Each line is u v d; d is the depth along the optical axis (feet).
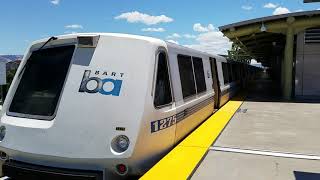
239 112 41.63
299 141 25.07
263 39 77.20
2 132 18.20
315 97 64.13
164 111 19.10
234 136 26.45
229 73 57.77
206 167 18.03
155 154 18.38
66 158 16.48
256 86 102.01
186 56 25.99
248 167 18.21
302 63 64.69
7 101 18.88
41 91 18.13
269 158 20.06
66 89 17.37
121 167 16.42
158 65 18.79
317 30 63.98
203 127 29.09
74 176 16.38
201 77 31.04
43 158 16.90
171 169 17.04
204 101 31.07
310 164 18.99
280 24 59.67
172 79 21.06
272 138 26.02
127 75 17.22
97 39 17.95
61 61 18.35
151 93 17.49
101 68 17.46
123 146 16.25
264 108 46.39
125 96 16.83
